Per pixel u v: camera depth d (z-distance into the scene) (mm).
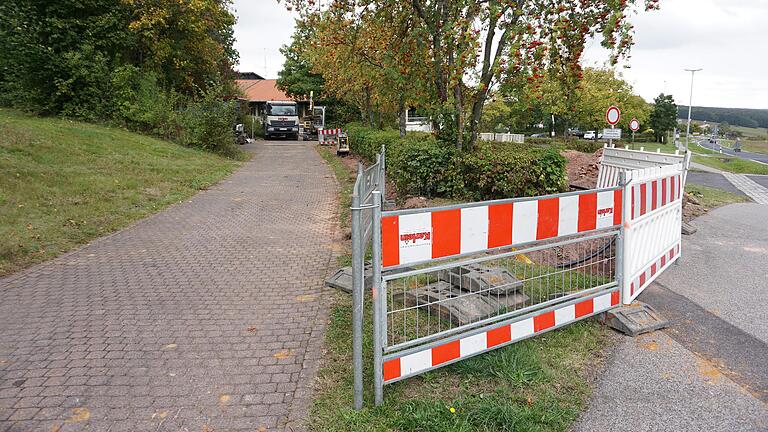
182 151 20078
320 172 18672
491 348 3746
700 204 12391
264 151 29016
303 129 45375
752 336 4551
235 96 39469
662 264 5953
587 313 4426
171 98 23688
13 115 20141
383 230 3123
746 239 8570
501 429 3053
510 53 8977
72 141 15859
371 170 7617
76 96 21953
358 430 3043
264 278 6047
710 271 6566
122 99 22062
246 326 4637
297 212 10578
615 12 8781
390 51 11031
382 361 3232
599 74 37312
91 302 5199
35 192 9789
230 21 28812
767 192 17844
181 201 11617
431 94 10914
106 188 11336
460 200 10219
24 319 4746
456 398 3365
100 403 3393
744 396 3531
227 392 3529
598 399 3463
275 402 3406
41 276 6020
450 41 9570
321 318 4820
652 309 4828
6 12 20891
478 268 4699
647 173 5152
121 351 4133
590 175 14922
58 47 21609
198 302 5230
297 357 4039
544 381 3625
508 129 45781
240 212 10539
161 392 3531
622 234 4660
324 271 6328
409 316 4590
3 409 3303
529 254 5973
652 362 4000
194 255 7074
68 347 4195
